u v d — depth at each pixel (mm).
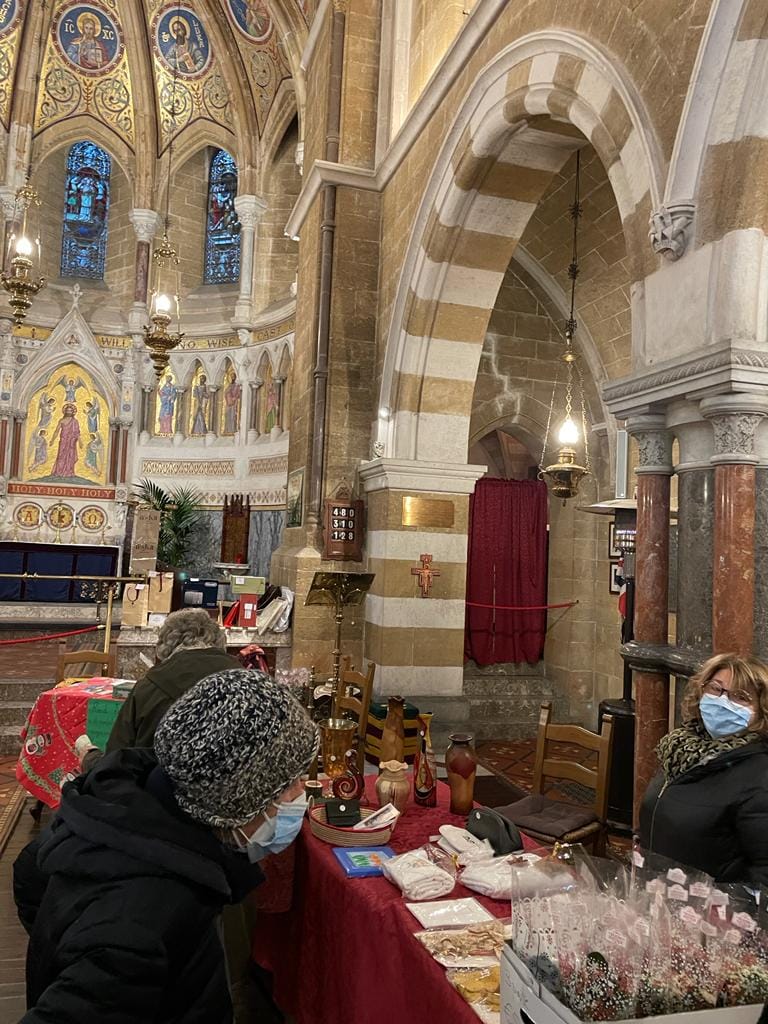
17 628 9828
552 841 3338
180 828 1229
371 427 8023
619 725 5188
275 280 14328
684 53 3432
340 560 7750
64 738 4559
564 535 8805
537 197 6148
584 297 8195
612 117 3965
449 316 6859
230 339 14531
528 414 8844
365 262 8156
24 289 7480
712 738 2133
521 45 4977
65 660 5086
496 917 2045
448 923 1959
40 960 1197
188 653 2725
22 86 13930
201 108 14664
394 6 8234
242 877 1320
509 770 6734
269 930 2879
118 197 15453
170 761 1233
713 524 3164
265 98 13945
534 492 8992
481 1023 1542
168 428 14836
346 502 7797
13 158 14133
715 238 3113
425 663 7133
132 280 15070
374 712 5945
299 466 8492
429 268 6648
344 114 8297
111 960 1088
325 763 3271
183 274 15344
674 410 3371
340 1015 2188
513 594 8914
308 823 2664
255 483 13750
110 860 1190
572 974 1258
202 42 13891
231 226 15414
